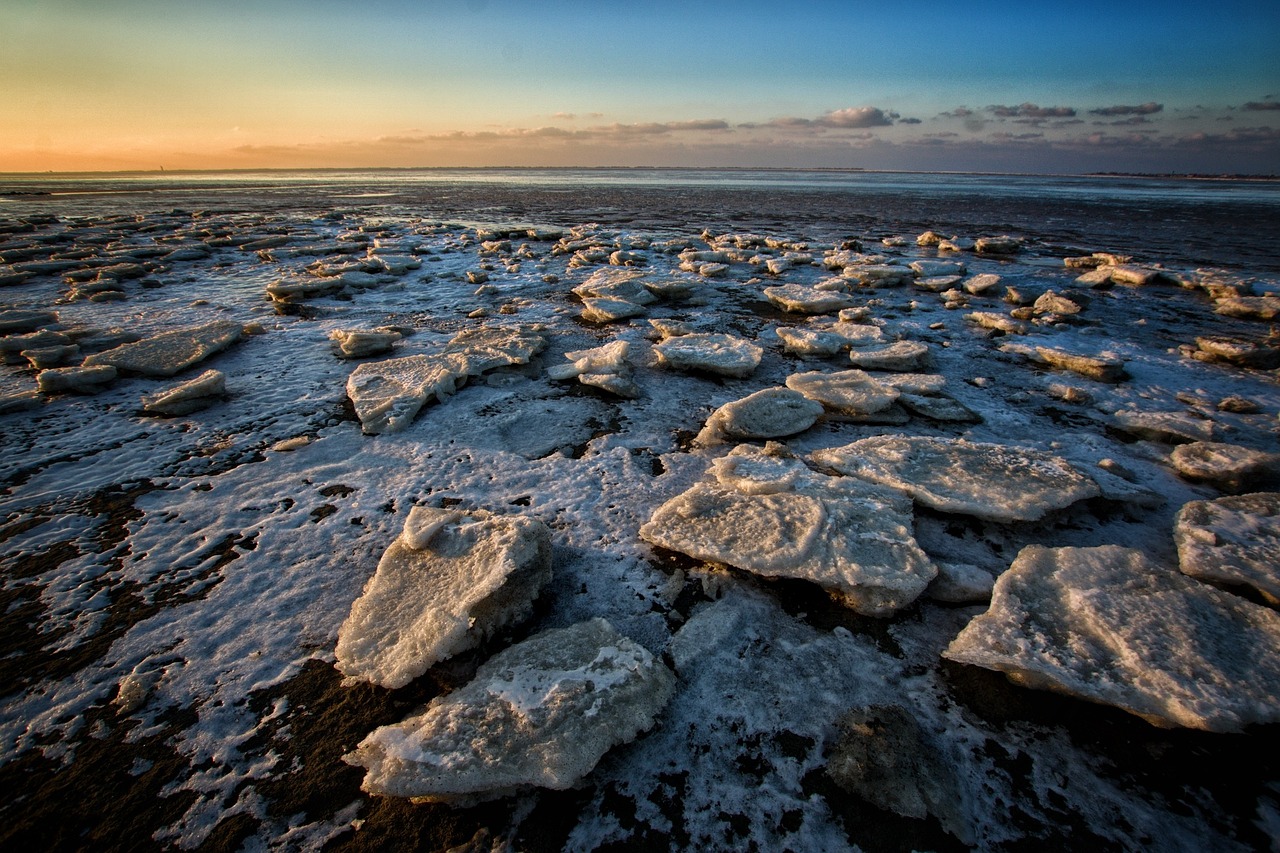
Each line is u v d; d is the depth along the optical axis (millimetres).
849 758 2676
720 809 2533
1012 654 3006
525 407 6547
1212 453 5145
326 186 61719
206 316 10297
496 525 3920
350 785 2645
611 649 3129
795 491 4406
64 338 8422
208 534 4348
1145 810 2520
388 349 8344
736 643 3357
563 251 16891
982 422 6270
